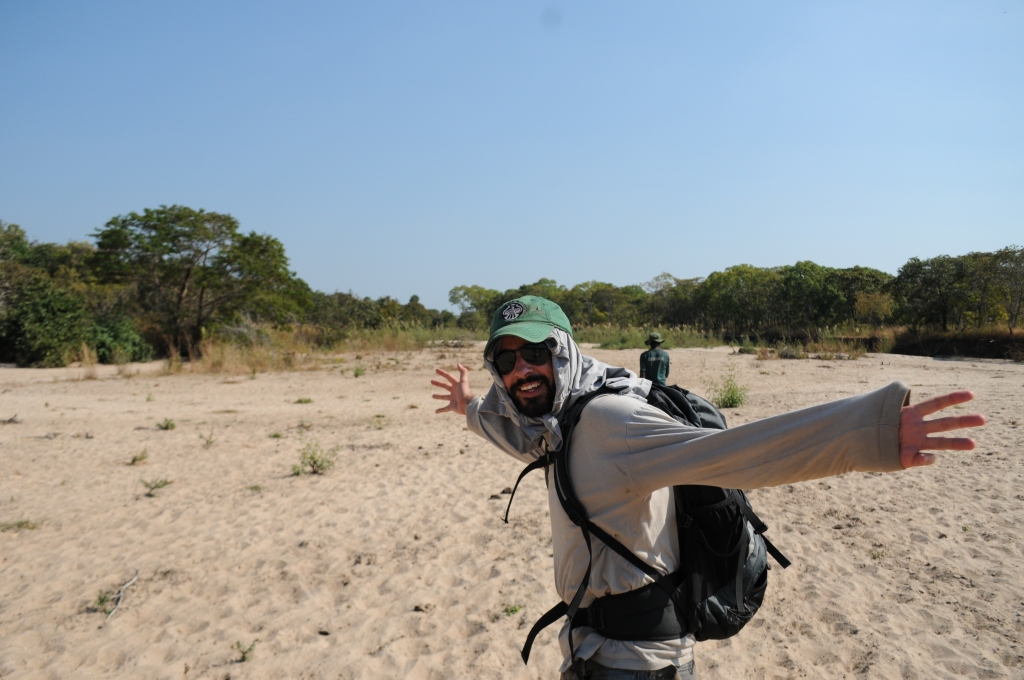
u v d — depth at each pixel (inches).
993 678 126.7
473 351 1111.0
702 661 140.5
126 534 237.0
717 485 62.7
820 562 187.0
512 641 152.8
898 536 203.5
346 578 192.2
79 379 796.0
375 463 336.2
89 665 150.0
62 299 1047.6
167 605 179.5
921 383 642.2
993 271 1566.2
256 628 165.0
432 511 249.9
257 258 1245.7
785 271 2561.5
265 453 367.2
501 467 314.7
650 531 72.6
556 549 78.6
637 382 79.9
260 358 893.2
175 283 1242.6
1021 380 657.0
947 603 157.6
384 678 140.9
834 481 266.7
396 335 1224.2
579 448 73.4
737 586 75.7
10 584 194.4
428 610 169.8
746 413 461.7
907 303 1752.0
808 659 139.2
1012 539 195.2
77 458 357.4
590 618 73.4
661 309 3029.0
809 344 1187.3
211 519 251.0
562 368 76.0
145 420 487.2
